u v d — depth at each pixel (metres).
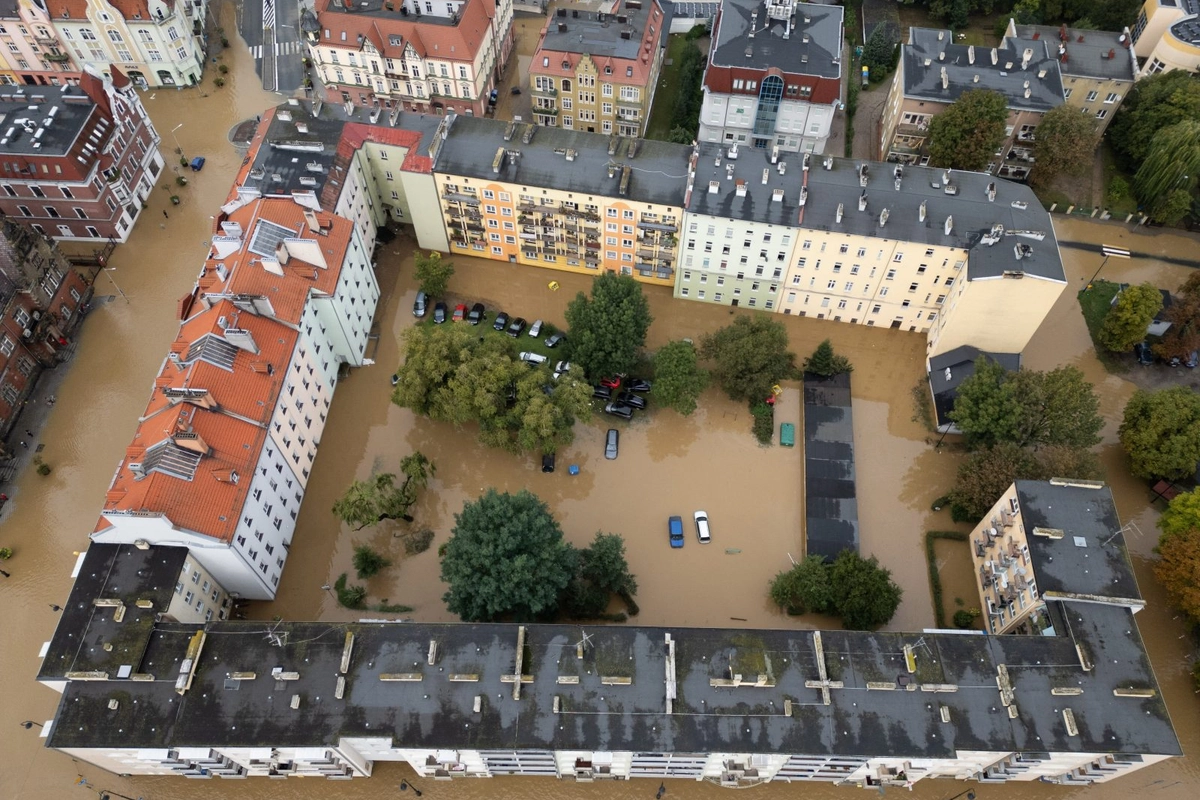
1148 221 154.25
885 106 170.50
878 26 179.50
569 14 163.50
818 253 127.06
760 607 109.19
